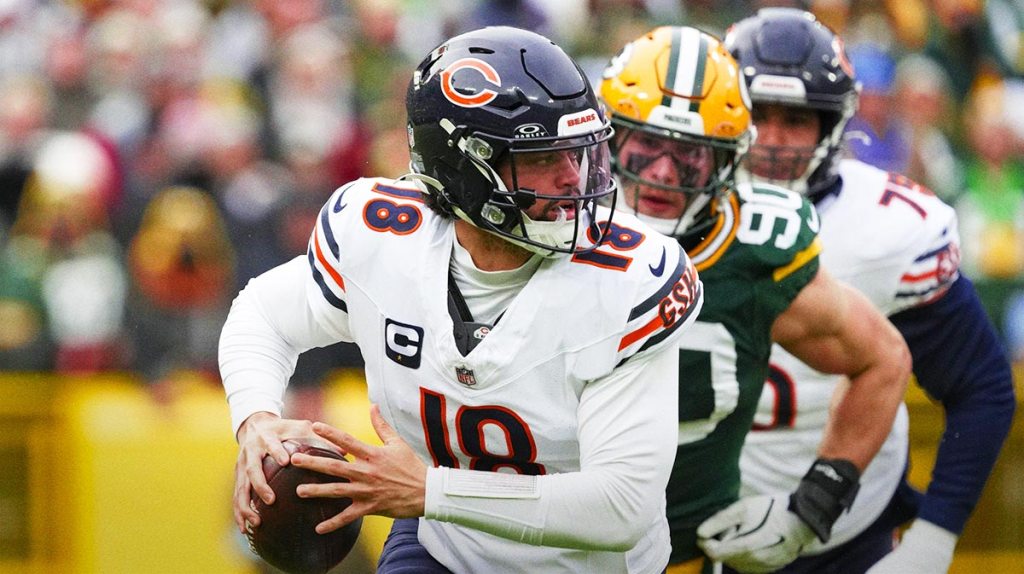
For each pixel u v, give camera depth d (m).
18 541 22.84
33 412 23.25
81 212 26.02
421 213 10.59
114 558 22.67
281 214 26.08
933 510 14.45
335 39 30.48
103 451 22.77
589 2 32.09
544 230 10.05
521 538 10.13
